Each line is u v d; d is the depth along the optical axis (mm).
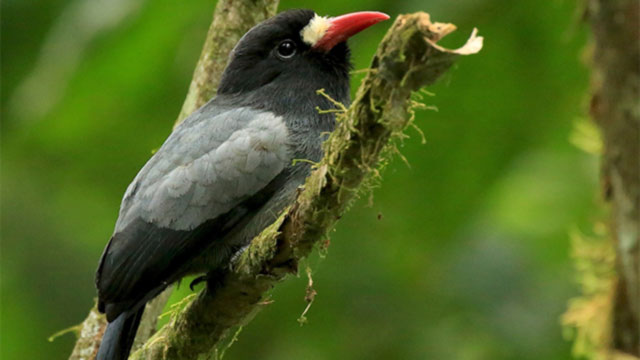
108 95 11250
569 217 12531
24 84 11367
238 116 9383
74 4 11047
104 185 12258
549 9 10367
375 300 12172
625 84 6633
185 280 12070
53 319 12961
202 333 8281
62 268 13125
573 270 12461
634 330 7059
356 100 6270
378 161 6668
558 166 12602
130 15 10648
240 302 7969
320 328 12156
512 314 12328
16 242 13070
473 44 5871
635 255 6793
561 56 10578
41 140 11633
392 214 11242
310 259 12188
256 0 10297
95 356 9211
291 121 9461
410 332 12211
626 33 6582
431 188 11016
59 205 13836
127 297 8805
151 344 8656
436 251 11320
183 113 10250
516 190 12672
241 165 9039
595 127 8258
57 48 10781
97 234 13344
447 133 10891
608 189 7023
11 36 11625
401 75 5977
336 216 6957
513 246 12648
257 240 7512
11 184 13109
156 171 9156
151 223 8938
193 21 10984
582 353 8531
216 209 9000
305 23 9891
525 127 10859
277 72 9812
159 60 11141
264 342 12289
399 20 5898
